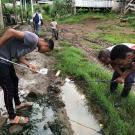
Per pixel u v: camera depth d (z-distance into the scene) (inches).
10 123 87.6
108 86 111.1
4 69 79.2
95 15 451.5
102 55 85.7
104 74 127.3
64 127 87.4
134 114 90.8
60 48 195.9
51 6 616.4
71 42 233.6
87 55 177.6
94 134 83.6
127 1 440.5
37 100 105.5
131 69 88.8
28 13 469.7
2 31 249.8
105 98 99.8
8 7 410.0
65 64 147.1
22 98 106.4
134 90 112.9
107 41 237.6
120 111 92.3
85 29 354.0
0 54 78.4
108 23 385.1
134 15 402.6
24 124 88.2
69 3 547.8
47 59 165.8
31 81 125.0
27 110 97.1
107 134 81.0
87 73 129.6
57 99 106.9
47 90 115.4
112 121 85.9
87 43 227.6
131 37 265.0
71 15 498.9
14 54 79.1
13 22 356.8
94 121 90.7
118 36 270.7
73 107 100.7
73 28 368.2
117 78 97.1
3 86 81.5
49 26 392.2
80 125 88.6
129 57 83.3
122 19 378.0
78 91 114.7
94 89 108.8
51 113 96.0
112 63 88.8
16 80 89.4
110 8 464.1
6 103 84.0
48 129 86.3
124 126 81.7
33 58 167.0
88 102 103.9
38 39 77.4
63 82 124.6
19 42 77.5
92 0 467.8
